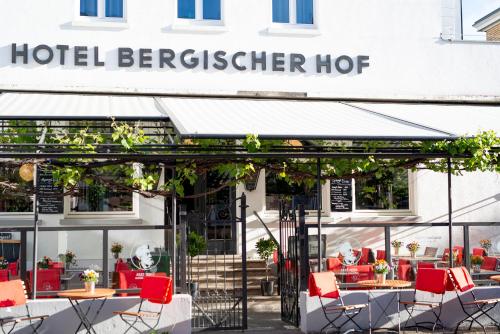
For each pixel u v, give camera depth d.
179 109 13.69
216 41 16.33
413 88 17.34
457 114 15.64
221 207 19.47
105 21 15.95
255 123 12.37
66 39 15.66
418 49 17.42
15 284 11.73
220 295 16.19
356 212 19.67
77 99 14.67
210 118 12.71
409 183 20.00
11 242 14.35
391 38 17.27
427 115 15.28
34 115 11.75
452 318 13.98
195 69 16.19
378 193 19.89
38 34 15.56
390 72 17.23
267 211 19.47
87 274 12.16
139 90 15.86
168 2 16.14
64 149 12.18
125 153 11.86
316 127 12.28
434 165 15.14
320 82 16.80
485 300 13.36
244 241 13.67
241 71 16.42
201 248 15.38
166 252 14.03
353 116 14.02
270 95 16.52
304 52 16.77
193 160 13.45
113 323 12.49
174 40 16.14
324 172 15.16
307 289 13.50
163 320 12.56
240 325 13.84
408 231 17.86
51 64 15.57
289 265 14.37
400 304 13.76
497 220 20.19
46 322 12.31
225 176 19.38
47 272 12.90
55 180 13.63
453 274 13.02
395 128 12.60
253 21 16.55
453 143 12.95
